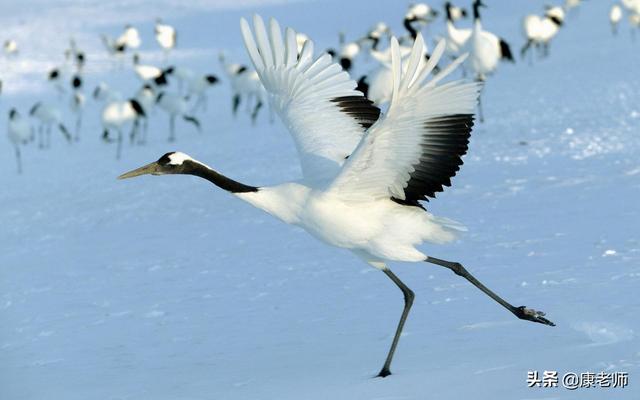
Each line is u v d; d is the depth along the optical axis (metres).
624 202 16.11
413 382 8.26
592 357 7.95
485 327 10.03
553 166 20.31
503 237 14.66
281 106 9.22
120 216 21.38
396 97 7.53
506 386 7.59
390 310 11.64
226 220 19.55
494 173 20.25
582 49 40.91
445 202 17.98
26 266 17.64
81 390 9.94
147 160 28.88
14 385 10.46
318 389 8.55
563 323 9.66
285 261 15.34
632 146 21.47
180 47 56.34
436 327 10.43
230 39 57.50
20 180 27.73
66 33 61.53
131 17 66.38
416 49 7.44
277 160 25.42
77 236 19.94
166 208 21.56
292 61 9.16
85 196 24.20
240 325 12.07
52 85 46.56
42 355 11.89
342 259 14.95
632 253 12.56
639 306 9.81
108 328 12.88
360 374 8.92
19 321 13.82
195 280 15.00
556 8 48.16
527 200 17.36
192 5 69.50
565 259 12.73
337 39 55.19
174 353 11.23
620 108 26.22
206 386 9.34
